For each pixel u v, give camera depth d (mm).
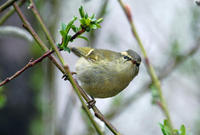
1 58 12391
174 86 13703
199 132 12531
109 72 9047
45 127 11688
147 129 13938
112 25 14273
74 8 13000
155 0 14023
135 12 13891
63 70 6652
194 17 12789
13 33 8383
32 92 12602
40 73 12633
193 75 13250
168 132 5840
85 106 5395
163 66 12781
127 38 14086
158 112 14125
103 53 9398
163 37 13094
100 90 9227
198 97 13586
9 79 5969
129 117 14141
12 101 12273
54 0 12625
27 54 12727
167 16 13750
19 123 12281
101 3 12109
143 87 12953
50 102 11898
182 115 13734
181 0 13352
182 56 12602
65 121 12641
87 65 9234
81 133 13031
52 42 5996
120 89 9438
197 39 12617
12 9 8242
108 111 13078
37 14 6320
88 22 5832
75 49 9547
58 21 12570
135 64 9391
